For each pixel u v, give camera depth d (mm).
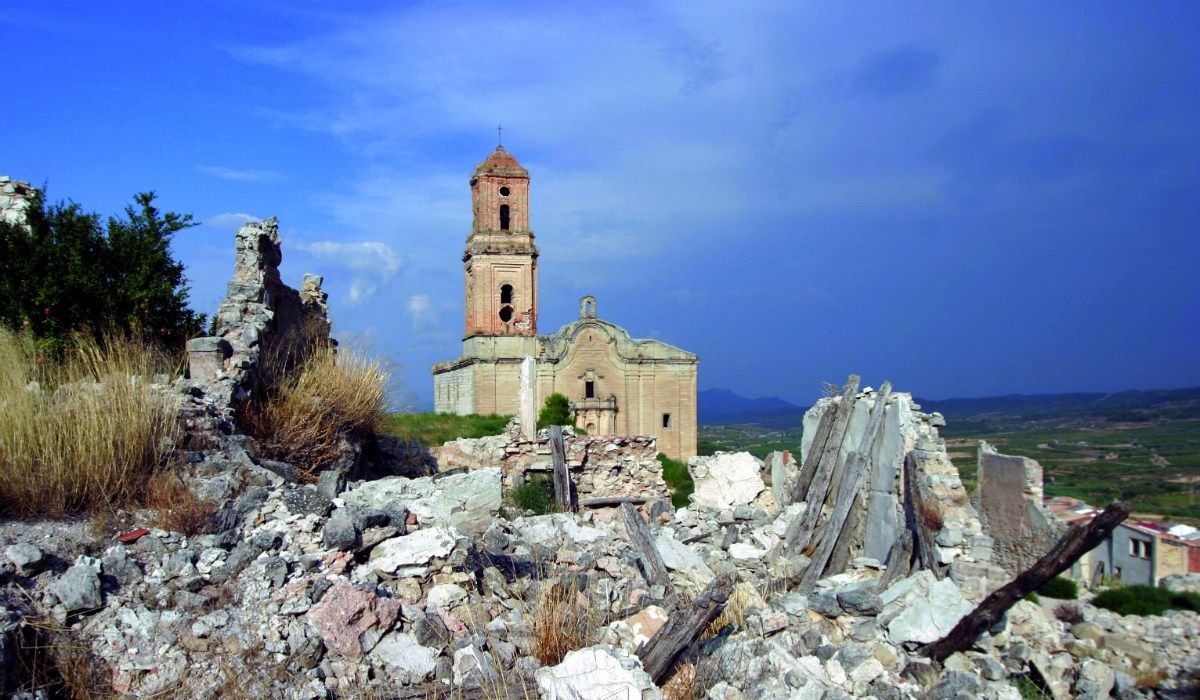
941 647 8430
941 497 11250
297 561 8391
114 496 8711
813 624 9258
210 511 8930
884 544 12211
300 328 16734
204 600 7527
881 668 8164
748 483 16031
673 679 7676
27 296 14891
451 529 9430
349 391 13703
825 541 11977
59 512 8242
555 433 17703
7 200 17891
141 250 16781
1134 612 10867
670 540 11188
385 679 7266
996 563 11938
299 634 7332
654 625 8570
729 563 11984
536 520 11797
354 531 8914
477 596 8484
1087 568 13844
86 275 15516
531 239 57156
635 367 58125
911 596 9125
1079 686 8203
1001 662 8656
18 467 8195
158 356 12102
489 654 7555
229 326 13133
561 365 56625
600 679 6602
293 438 11969
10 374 9602
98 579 7336
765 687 7500
